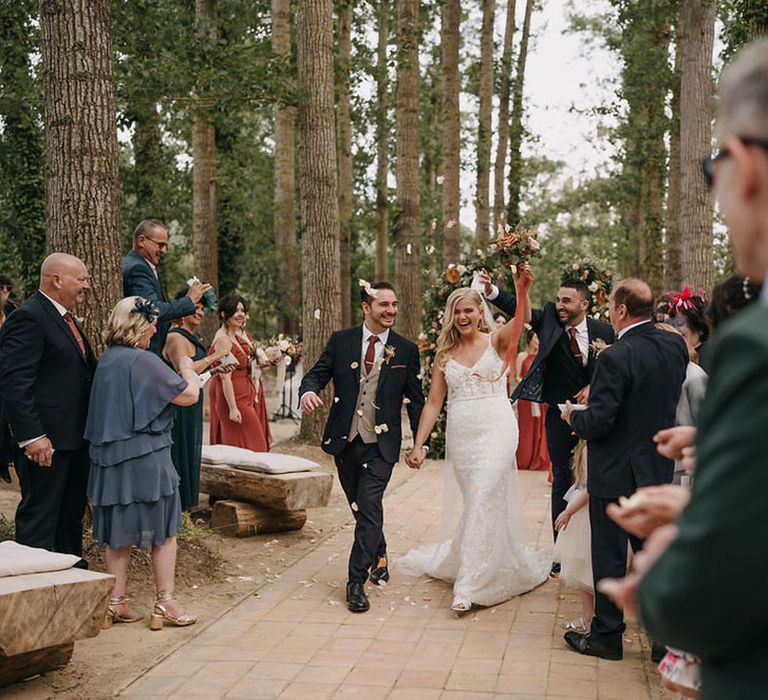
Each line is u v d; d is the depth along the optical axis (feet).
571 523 16.96
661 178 85.05
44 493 17.67
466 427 19.88
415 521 27.91
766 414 3.58
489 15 73.82
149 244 22.76
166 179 66.39
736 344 3.76
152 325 18.02
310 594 20.13
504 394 20.20
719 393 3.78
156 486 17.26
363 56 78.95
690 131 43.47
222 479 25.57
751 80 4.17
